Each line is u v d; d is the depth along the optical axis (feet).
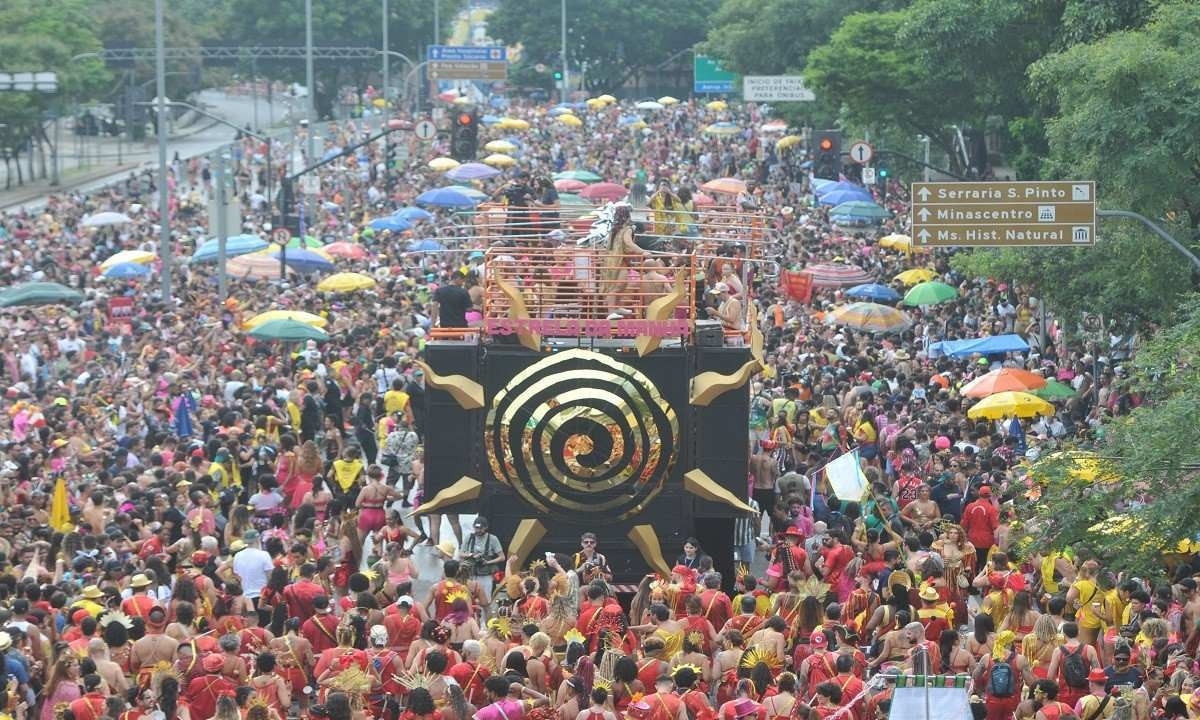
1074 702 75.82
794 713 70.28
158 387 144.77
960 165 274.36
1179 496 90.48
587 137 435.53
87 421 130.21
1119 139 136.15
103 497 100.37
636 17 617.21
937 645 82.02
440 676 73.61
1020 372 126.93
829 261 207.51
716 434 101.96
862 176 280.92
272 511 110.32
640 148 407.85
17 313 188.55
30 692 77.15
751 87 345.31
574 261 105.09
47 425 128.88
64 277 222.69
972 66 205.67
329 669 75.31
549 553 100.12
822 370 144.87
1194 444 92.12
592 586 85.87
